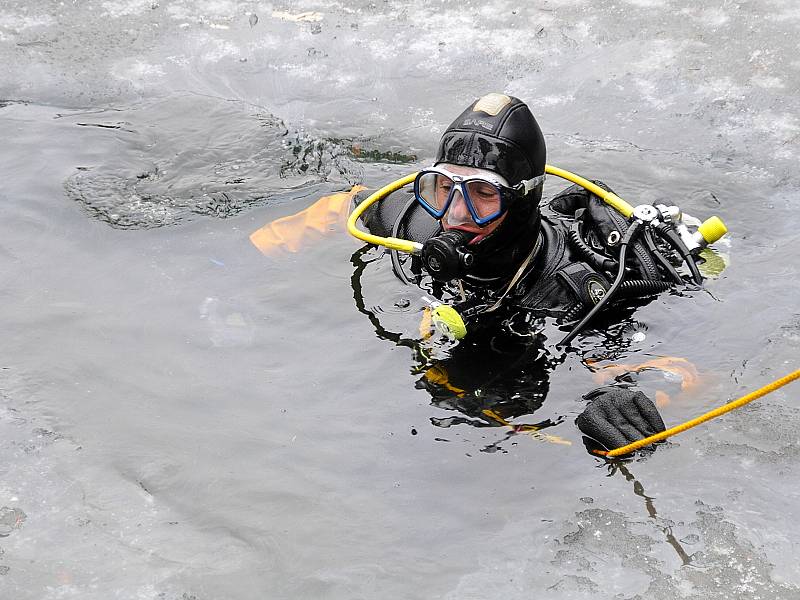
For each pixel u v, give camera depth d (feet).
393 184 15.85
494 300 14.12
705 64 22.31
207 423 12.35
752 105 20.65
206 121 20.13
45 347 13.71
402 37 24.18
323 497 11.20
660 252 14.70
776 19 24.02
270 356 13.48
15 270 15.38
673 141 19.60
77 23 25.02
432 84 22.11
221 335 13.91
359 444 11.93
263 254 15.72
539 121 20.51
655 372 12.85
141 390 12.92
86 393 12.90
